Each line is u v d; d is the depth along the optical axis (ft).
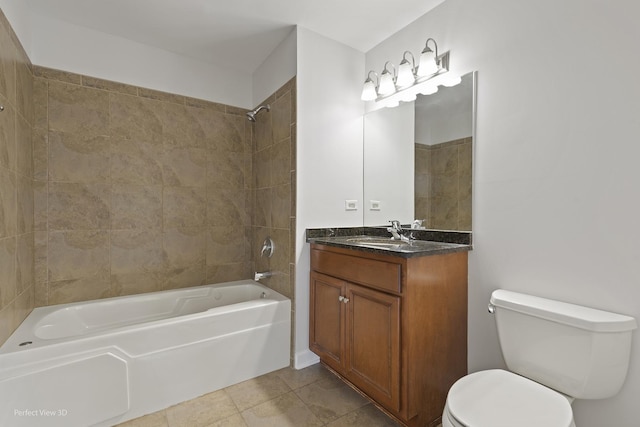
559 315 3.80
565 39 4.26
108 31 6.97
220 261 8.64
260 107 8.02
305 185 6.86
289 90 7.01
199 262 8.32
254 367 6.45
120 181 7.22
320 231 7.06
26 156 5.78
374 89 6.95
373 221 7.49
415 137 6.48
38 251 6.32
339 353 5.93
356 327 5.48
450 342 5.14
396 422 5.06
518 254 4.80
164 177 7.79
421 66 5.74
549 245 4.45
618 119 3.82
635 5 3.68
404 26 6.73
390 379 4.79
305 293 6.93
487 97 5.20
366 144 7.69
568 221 4.26
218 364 5.99
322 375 6.55
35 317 5.74
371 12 6.26
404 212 6.71
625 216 3.77
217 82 8.55
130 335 5.12
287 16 6.40
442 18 5.94
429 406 4.86
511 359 4.34
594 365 3.55
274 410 5.37
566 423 3.04
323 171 7.10
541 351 4.00
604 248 3.94
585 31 4.07
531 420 3.10
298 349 6.87
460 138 5.63
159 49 7.71
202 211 8.35
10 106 4.95
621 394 3.78
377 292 5.04
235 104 8.85
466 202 5.54
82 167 6.78
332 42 7.23
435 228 6.06
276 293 7.40
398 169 6.84
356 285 5.51
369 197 7.59
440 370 5.00
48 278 6.45
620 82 3.79
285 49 7.22
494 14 5.09
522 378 3.90
